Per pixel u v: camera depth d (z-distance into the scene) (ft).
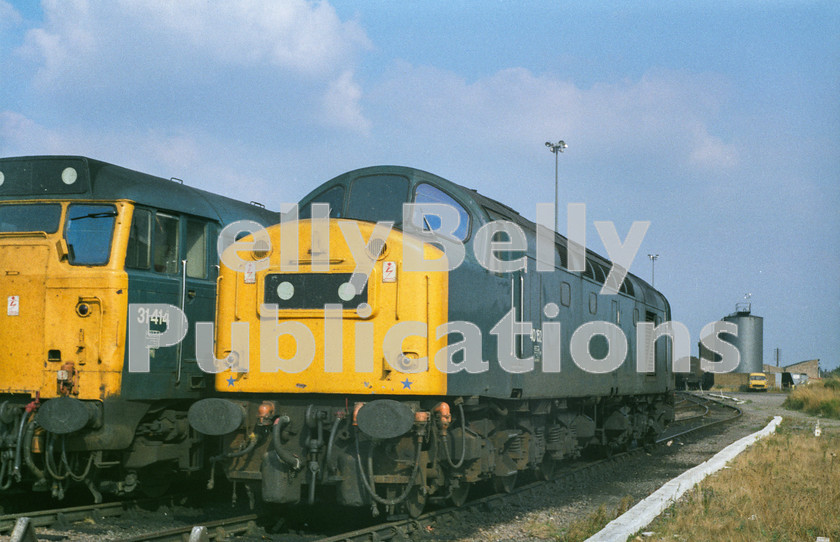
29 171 33.88
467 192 34.68
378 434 27.04
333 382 29.25
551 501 38.83
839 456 53.31
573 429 48.03
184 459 35.17
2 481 33.60
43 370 31.89
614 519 30.91
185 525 31.01
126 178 34.27
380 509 32.50
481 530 31.12
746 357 232.94
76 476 31.32
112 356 31.48
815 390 134.21
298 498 28.99
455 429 31.14
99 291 31.83
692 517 31.60
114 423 31.32
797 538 28.86
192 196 37.37
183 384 35.12
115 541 25.70
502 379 34.86
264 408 28.94
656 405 70.18
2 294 32.60
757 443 62.85
